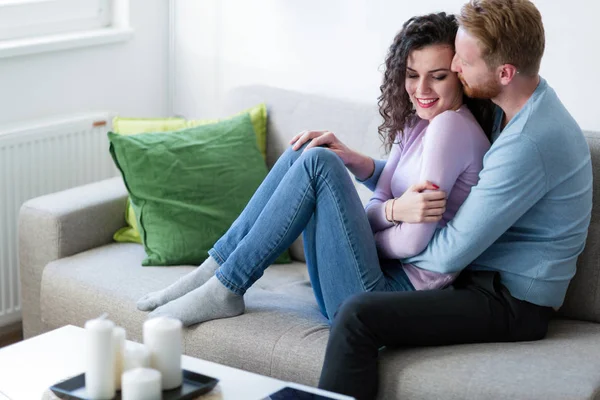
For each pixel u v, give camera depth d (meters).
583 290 2.76
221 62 4.12
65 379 2.18
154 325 2.11
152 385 2.00
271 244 2.62
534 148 2.42
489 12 2.40
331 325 2.53
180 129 3.44
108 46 4.04
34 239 3.26
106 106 4.09
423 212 2.51
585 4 3.15
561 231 2.53
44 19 3.85
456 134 2.53
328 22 3.75
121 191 3.48
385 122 2.77
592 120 3.23
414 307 2.46
